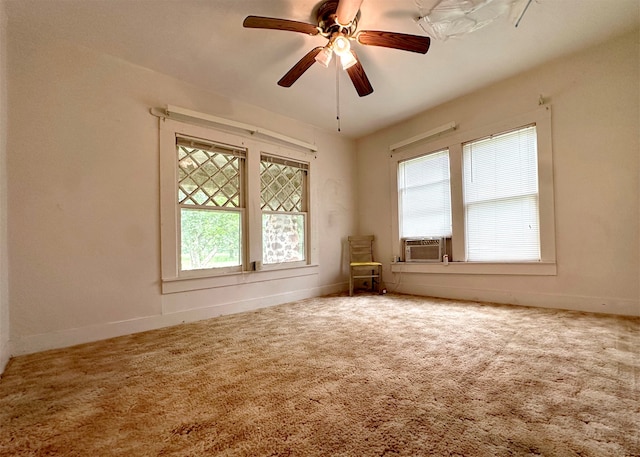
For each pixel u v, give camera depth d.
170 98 2.56
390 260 3.91
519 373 1.35
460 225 3.15
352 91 2.91
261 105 3.18
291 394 1.22
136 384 1.35
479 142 3.03
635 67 2.15
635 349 1.58
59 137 2.02
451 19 1.95
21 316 1.84
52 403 1.20
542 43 2.25
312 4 1.81
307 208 3.70
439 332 2.01
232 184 2.99
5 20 1.78
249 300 3.00
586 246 2.36
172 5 1.78
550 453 0.83
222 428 1.00
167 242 2.49
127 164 2.31
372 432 0.95
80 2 1.72
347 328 2.18
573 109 2.41
